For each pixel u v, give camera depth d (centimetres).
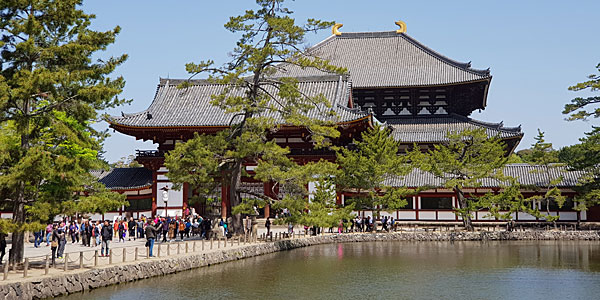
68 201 2658
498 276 3294
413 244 5253
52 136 3425
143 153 6203
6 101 2514
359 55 9819
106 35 2836
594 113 6075
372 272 3406
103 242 3350
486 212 6675
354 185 5641
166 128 6212
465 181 5775
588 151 6188
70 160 2623
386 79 8762
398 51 9775
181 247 3978
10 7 2684
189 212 5916
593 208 6438
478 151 6066
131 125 6181
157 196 6241
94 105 2877
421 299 2617
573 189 6303
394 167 5675
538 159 7319
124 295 2559
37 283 2342
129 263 2948
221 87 6925
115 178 6531
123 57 2908
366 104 8894
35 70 2527
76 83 2806
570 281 3134
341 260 3950
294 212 4175
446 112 8650
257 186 6469
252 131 4388
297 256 4162
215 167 4269
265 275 3216
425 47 9612
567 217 6512
